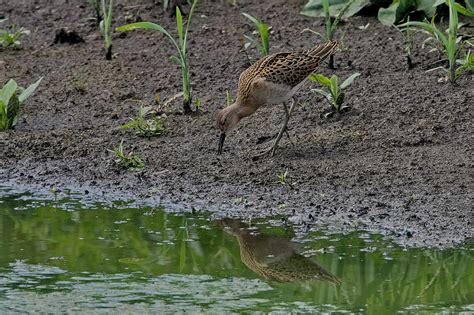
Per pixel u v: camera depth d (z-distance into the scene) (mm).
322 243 10812
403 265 10164
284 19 17859
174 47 17219
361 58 15984
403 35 16109
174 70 16344
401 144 13234
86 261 10430
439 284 9695
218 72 16109
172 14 18375
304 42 16781
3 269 10203
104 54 17125
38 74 16453
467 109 13906
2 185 13016
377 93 14711
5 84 15484
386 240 10828
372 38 16703
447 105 14078
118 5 19109
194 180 12820
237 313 9055
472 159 12664
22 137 14320
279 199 12109
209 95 15383
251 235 11125
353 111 14250
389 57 15914
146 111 14250
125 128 14469
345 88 14930
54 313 9055
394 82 15000
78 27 18469
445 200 11695
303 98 14875
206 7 18625
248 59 16359
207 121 14531
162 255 10594
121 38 17781
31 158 13750
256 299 9406
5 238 11156
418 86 14766
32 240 11102
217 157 13398
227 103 14352
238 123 13977
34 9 19312
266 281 9867
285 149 13422
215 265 10336
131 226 11523
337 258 10398
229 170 12984
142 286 9734
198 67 16328
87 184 12969
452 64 14539
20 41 17891
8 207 12227
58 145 14070
